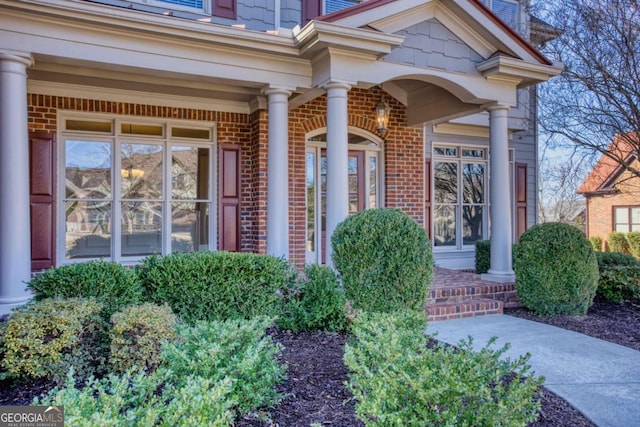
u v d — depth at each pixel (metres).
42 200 6.33
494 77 6.73
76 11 4.66
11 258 4.59
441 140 9.53
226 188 7.53
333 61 5.61
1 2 4.38
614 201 18.62
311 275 5.20
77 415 1.91
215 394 2.19
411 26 6.16
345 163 5.72
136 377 2.45
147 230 7.24
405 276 4.35
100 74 6.09
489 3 9.14
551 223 6.30
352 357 2.87
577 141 8.00
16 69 4.59
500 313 6.24
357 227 4.51
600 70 7.22
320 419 2.89
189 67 5.41
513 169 10.17
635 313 6.21
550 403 3.32
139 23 4.96
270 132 5.98
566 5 7.59
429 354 2.71
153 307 3.72
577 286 5.95
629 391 3.54
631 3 6.85
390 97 8.57
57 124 6.49
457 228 9.83
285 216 6.04
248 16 7.15
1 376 3.18
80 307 3.53
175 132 7.37
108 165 6.96
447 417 2.22
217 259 4.77
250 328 3.21
